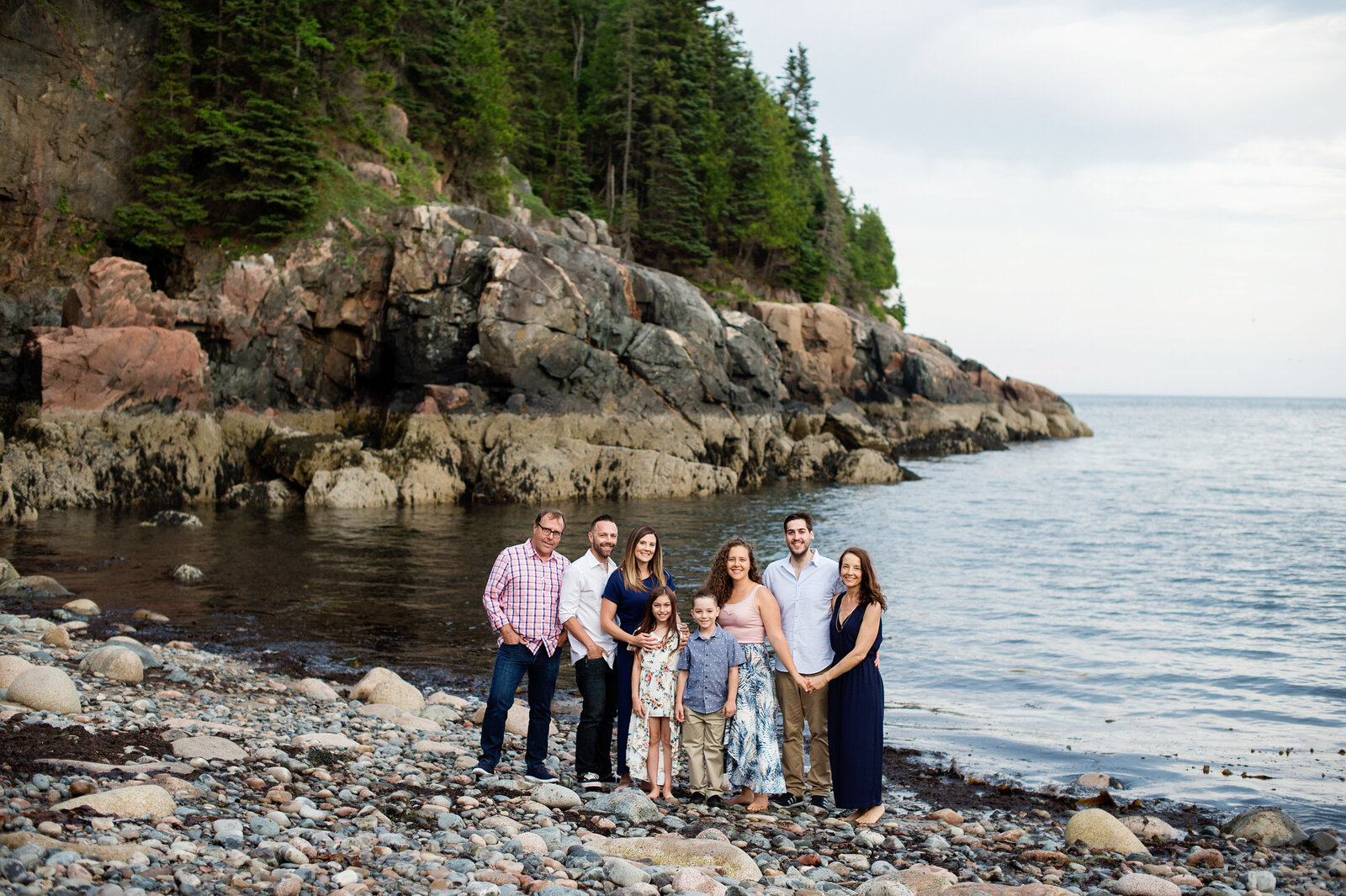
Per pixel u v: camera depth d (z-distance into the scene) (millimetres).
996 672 13898
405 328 37594
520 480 34000
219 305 35062
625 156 63125
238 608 16156
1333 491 45750
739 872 5570
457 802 6719
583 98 69062
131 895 3994
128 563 19812
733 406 43469
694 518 30547
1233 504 39750
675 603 7387
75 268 36469
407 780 7188
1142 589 21078
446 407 35094
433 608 16734
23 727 6809
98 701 8500
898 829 7406
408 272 37438
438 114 49250
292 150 37938
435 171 45688
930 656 14797
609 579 7684
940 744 10633
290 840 5277
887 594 20062
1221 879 6676
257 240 37875
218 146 37938
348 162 42000
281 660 12875
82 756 6309
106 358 29578
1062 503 38531
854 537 28375
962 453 64062
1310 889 6504
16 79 35094
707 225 68688
